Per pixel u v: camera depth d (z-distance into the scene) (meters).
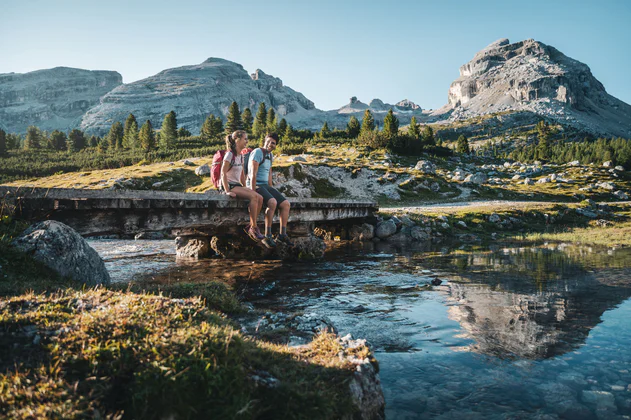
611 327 6.40
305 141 110.50
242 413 2.61
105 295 4.05
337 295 9.12
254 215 8.23
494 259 15.79
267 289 9.73
